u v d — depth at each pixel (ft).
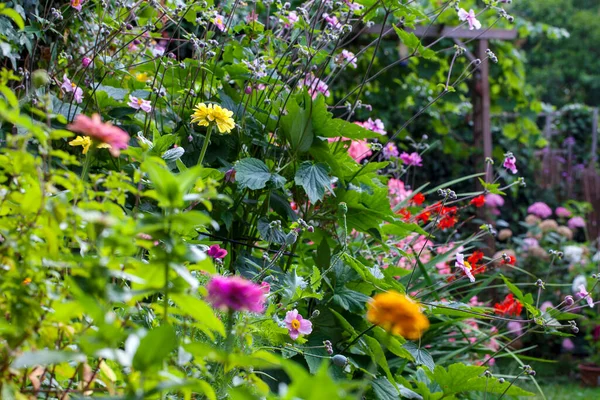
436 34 21.08
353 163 9.30
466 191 24.23
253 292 3.68
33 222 3.81
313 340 7.84
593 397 15.89
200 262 3.72
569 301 8.38
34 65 9.24
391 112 22.85
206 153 8.73
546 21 54.24
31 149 7.17
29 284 3.73
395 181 12.52
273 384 6.98
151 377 3.29
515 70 23.63
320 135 8.70
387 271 9.29
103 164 8.57
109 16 9.71
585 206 26.48
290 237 6.94
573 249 21.40
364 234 9.69
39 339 3.72
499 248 22.79
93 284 3.37
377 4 8.92
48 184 3.86
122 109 8.90
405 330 3.45
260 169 8.25
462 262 8.21
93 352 3.07
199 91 9.36
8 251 3.73
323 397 2.66
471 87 22.47
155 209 7.77
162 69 9.97
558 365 19.52
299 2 15.62
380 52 21.47
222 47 9.27
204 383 3.22
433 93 23.22
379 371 8.16
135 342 3.20
